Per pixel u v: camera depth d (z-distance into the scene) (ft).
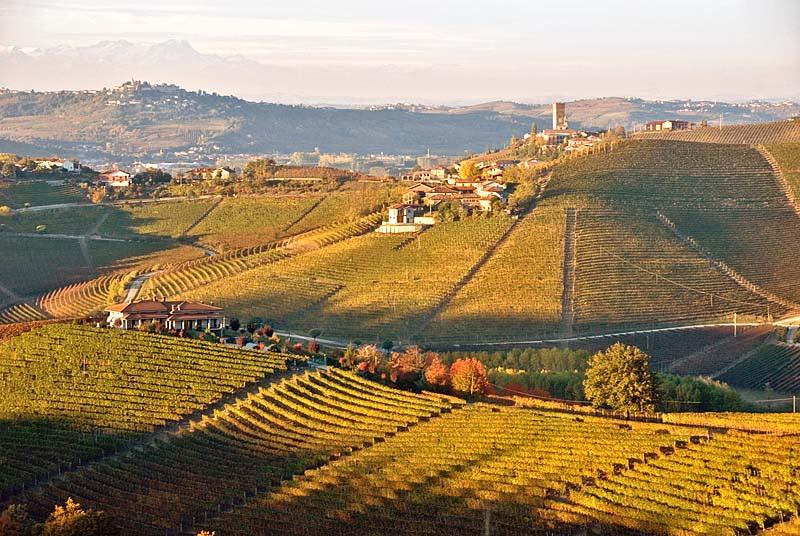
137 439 451.12
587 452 387.34
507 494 360.69
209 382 498.69
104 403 480.23
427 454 404.77
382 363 534.37
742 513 325.42
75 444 437.99
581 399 502.79
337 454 416.26
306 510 361.92
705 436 398.42
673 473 359.05
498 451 402.52
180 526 361.92
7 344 552.82
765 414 435.94
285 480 397.19
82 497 390.21
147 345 545.85
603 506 341.82
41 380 506.07
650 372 465.06
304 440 435.12
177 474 407.85
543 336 655.76
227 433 447.42
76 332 566.77
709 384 515.50
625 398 457.27
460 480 376.48
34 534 339.16
